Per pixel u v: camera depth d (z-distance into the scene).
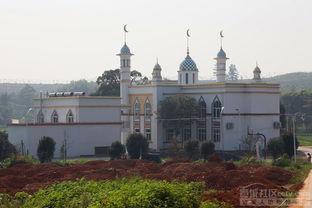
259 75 117.50
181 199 29.02
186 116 110.19
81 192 36.41
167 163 70.81
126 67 121.38
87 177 54.78
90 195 34.44
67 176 56.19
